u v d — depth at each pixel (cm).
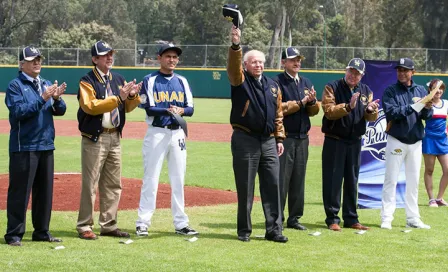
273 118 813
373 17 5775
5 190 1169
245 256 733
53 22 6981
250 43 6184
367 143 1044
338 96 916
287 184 897
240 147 811
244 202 816
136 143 2030
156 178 845
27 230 862
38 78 789
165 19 7588
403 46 5731
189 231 845
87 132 811
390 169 927
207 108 3712
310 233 871
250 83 805
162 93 842
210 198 1136
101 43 821
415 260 735
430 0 5412
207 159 1669
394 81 1024
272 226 820
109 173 837
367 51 4456
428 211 1072
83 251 743
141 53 4847
